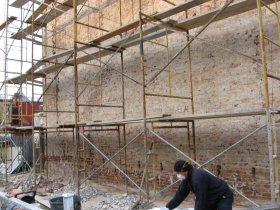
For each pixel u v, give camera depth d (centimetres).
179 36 816
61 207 518
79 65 1141
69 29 1214
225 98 710
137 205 750
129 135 934
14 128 1141
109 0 1041
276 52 634
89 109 1086
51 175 1262
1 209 607
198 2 655
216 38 736
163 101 843
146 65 891
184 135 788
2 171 1445
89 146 1082
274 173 529
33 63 1086
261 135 646
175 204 423
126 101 948
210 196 402
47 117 1308
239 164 680
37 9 1166
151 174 854
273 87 634
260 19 502
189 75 783
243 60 685
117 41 884
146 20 732
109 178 999
